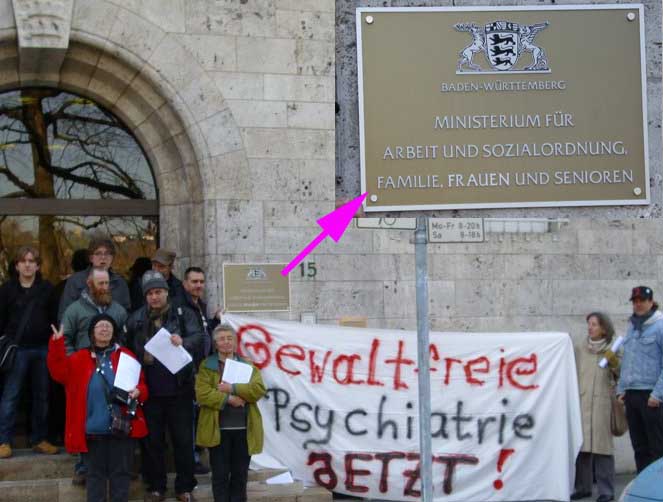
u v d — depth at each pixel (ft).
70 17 35.68
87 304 31.94
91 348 30.78
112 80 37.29
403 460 35.06
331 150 38.06
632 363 35.27
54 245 37.81
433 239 30.96
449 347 35.58
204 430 31.17
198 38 37.11
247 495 33.01
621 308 40.42
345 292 37.93
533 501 35.45
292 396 35.04
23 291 34.32
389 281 38.42
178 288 34.01
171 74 36.81
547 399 35.68
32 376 34.35
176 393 31.94
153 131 37.99
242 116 37.35
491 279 39.32
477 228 30.96
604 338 36.65
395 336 35.45
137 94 37.37
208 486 33.40
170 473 34.73
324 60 38.11
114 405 30.09
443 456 35.19
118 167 38.37
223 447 31.37
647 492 27.09
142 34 36.55
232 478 31.65
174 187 38.11
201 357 33.19
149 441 32.07
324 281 37.78
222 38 37.32
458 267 39.09
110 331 30.66
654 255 40.75
